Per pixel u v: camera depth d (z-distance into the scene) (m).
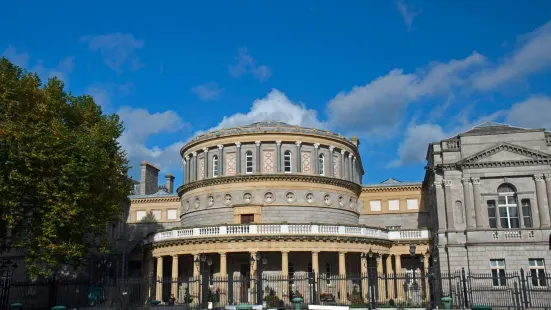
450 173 51.59
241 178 57.25
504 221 50.00
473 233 49.53
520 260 48.16
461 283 46.44
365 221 73.00
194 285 51.00
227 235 50.47
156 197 79.94
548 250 47.78
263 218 56.31
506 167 50.28
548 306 42.41
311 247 50.44
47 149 38.72
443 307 41.28
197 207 60.25
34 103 40.66
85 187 40.75
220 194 58.28
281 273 51.53
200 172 61.94
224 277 48.81
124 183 49.16
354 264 57.31
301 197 57.38
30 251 39.66
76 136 41.38
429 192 62.84
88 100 47.44
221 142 59.81
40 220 40.22
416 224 71.50
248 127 60.84
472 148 51.62
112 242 69.69
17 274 57.50
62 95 45.16
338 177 61.78
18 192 37.78
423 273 59.34
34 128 38.72
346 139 63.00
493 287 47.66
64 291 50.44
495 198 50.19
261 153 58.62
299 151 58.84
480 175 50.72
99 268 61.62
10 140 37.00
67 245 40.66
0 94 38.47
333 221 58.72
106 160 43.88
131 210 80.44
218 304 42.84
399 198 72.81
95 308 43.97
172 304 48.66
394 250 58.25
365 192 73.81
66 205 39.31
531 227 48.75
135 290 50.34
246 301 50.75
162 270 54.97
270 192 57.00
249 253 52.09
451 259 49.56
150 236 57.47
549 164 49.44
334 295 51.25
